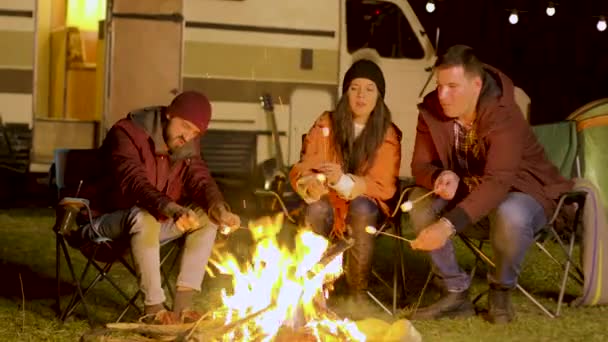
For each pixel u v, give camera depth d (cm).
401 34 847
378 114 424
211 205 375
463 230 420
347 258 421
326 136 431
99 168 410
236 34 810
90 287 395
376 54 838
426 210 406
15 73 805
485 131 391
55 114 891
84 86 902
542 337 388
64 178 411
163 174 392
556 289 495
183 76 803
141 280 359
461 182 412
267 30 816
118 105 800
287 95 819
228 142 811
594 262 443
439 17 995
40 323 396
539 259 586
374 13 839
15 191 830
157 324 343
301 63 822
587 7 1132
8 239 633
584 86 1150
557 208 414
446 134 408
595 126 533
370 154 422
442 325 404
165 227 378
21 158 814
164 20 800
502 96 395
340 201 421
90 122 818
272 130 815
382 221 429
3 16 802
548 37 1132
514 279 404
